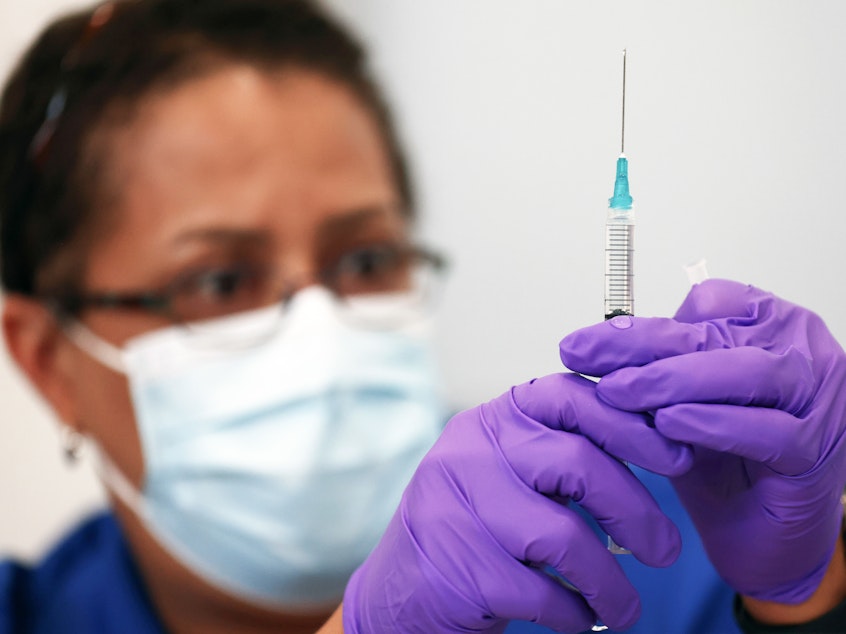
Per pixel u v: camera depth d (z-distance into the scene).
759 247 1.14
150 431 1.21
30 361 1.24
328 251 1.27
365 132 1.30
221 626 1.26
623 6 1.19
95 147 1.18
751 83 1.14
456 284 1.30
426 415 1.29
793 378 0.70
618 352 0.69
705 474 0.80
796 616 0.83
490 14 1.27
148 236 1.20
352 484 1.22
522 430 0.72
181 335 1.19
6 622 1.23
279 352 1.20
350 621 0.78
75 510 1.29
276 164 1.23
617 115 1.20
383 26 1.29
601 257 1.24
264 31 1.24
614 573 0.70
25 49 1.21
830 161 1.13
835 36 1.12
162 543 1.25
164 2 1.22
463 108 1.29
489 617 0.71
